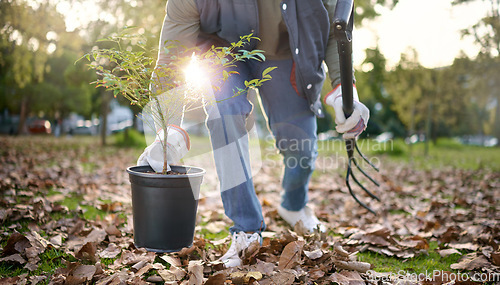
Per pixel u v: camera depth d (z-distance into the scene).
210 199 3.26
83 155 8.33
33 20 8.34
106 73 1.53
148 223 1.74
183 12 1.75
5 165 4.95
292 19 1.78
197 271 1.54
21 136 17.95
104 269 1.70
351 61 1.62
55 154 7.97
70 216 2.62
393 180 5.39
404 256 2.07
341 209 3.30
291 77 1.98
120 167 5.97
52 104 19.73
